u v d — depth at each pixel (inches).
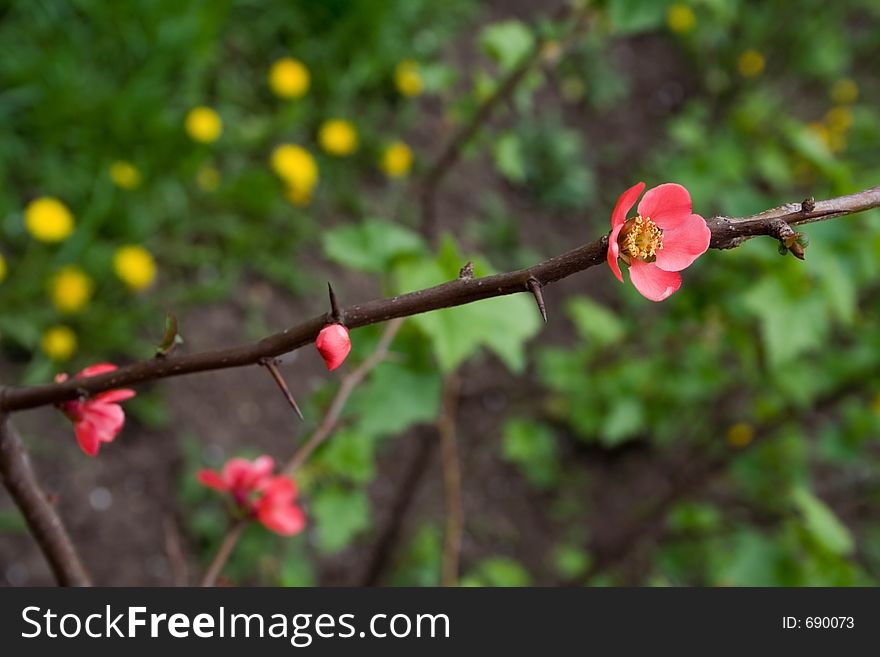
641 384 147.9
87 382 51.3
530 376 188.7
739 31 237.8
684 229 43.8
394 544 131.7
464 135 119.2
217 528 145.0
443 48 224.4
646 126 248.4
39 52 163.0
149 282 161.6
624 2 115.3
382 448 169.2
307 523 153.6
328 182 192.5
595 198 231.6
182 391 161.2
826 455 141.3
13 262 149.1
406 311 45.7
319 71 197.3
